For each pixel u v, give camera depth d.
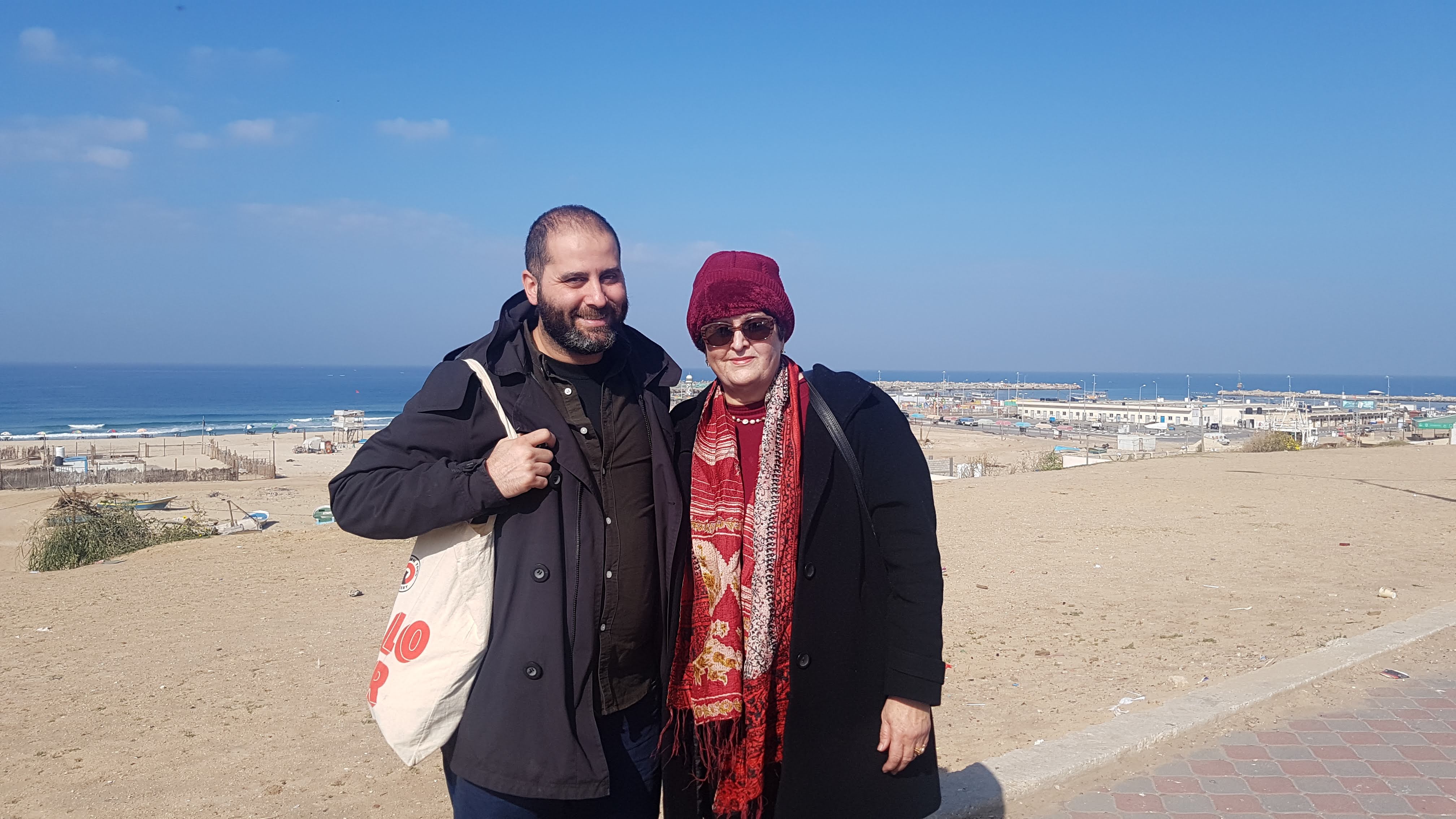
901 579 2.25
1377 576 7.64
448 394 2.25
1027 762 3.86
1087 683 5.15
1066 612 6.93
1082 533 10.64
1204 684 4.96
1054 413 140.50
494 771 2.12
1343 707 4.49
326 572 9.91
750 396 2.44
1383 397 196.75
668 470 2.40
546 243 2.29
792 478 2.33
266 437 96.75
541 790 2.12
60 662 6.50
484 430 2.28
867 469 2.31
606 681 2.29
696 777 2.45
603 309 2.27
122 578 10.02
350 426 110.44
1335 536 9.73
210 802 3.99
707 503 2.42
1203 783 3.75
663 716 2.41
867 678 2.30
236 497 40.31
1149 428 108.31
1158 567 8.52
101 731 4.98
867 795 2.28
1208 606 6.88
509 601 2.19
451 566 2.19
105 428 113.50
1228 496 13.12
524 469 2.13
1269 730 4.25
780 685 2.32
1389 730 4.20
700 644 2.34
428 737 2.13
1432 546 8.95
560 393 2.36
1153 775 3.83
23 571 12.85
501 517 2.24
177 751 4.64
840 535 2.29
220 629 7.41
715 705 2.29
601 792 2.17
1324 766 3.86
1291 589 7.31
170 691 5.70
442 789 4.08
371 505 2.13
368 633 7.12
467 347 2.48
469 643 2.15
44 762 4.53
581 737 2.19
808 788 2.26
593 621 2.24
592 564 2.25
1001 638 6.28
